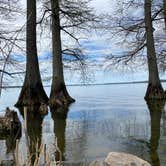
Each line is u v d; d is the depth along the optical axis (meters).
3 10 19.83
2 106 26.23
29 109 23.17
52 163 4.45
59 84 27.58
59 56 28.05
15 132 14.06
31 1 25.88
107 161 6.69
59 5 27.70
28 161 4.36
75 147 11.22
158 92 29.47
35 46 25.88
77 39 28.70
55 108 25.14
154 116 19.16
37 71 25.53
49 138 12.80
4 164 8.32
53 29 28.19
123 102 30.92
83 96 47.03
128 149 10.99
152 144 11.63
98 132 14.27
